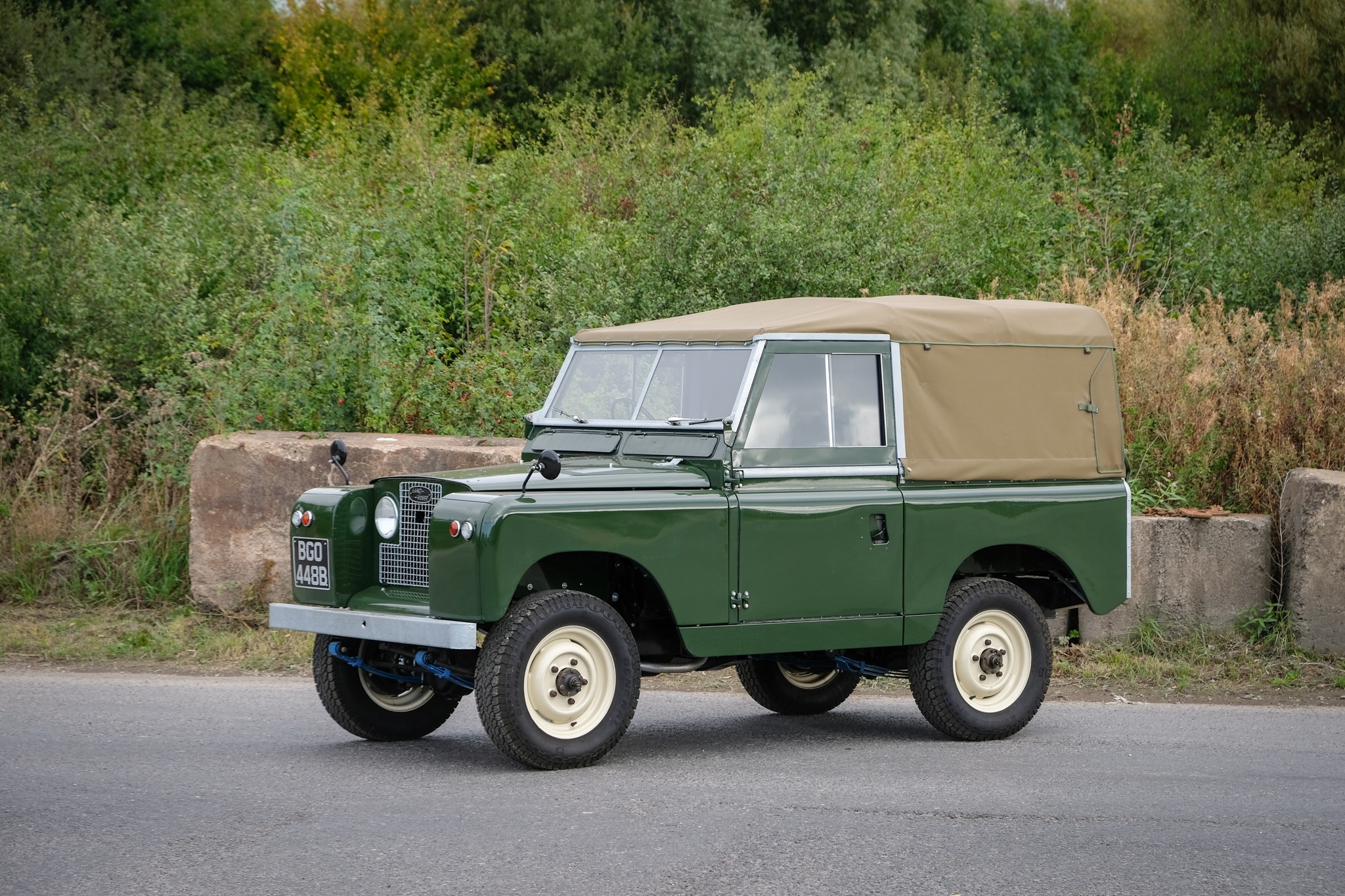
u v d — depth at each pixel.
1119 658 11.42
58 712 9.05
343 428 14.38
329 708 8.38
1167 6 36.72
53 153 21.02
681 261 16.97
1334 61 32.28
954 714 8.55
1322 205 23.03
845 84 31.62
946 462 8.56
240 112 28.81
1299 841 6.38
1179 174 21.22
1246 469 13.52
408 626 7.33
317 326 14.54
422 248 16.98
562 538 7.29
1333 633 11.38
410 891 5.45
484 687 7.30
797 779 7.50
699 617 7.73
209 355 15.09
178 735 8.48
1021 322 8.98
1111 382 9.33
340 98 31.12
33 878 5.58
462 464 12.14
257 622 12.05
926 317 8.62
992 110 27.31
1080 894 5.54
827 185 18.06
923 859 5.99
